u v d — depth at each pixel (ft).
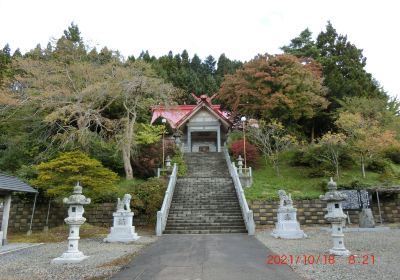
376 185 59.62
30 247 35.63
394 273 20.94
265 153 78.13
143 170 73.87
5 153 67.46
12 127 69.56
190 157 86.94
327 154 70.90
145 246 34.83
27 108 66.33
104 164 71.61
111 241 39.04
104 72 67.10
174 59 180.65
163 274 21.08
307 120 92.48
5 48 130.62
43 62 69.21
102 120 64.95
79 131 59.11
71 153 48.70
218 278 19.86
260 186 65.82
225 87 90.99
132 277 20.45
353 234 43.19
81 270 23.04
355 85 93.45
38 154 65.67
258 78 83.61
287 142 79.10
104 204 57.21
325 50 113.70
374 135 67.46
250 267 23.03
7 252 32.30
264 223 56.34
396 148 74.74
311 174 70.79
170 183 58.85
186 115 100.63
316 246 33.17
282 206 42.73
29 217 56.34
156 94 67.97
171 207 54.13
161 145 81.25
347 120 69.41
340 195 28.66
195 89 151.94
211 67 197.47
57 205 59.31
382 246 32.55
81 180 45.34
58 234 45.80
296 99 80.28
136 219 56.13
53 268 23.98
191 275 20.70
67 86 66.18
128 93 66.59
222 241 37.50
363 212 50.39
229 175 72.18
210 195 58.90
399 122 77.56
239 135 92.58
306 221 56.65
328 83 93.81
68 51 77.25
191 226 48.08
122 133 67.87
